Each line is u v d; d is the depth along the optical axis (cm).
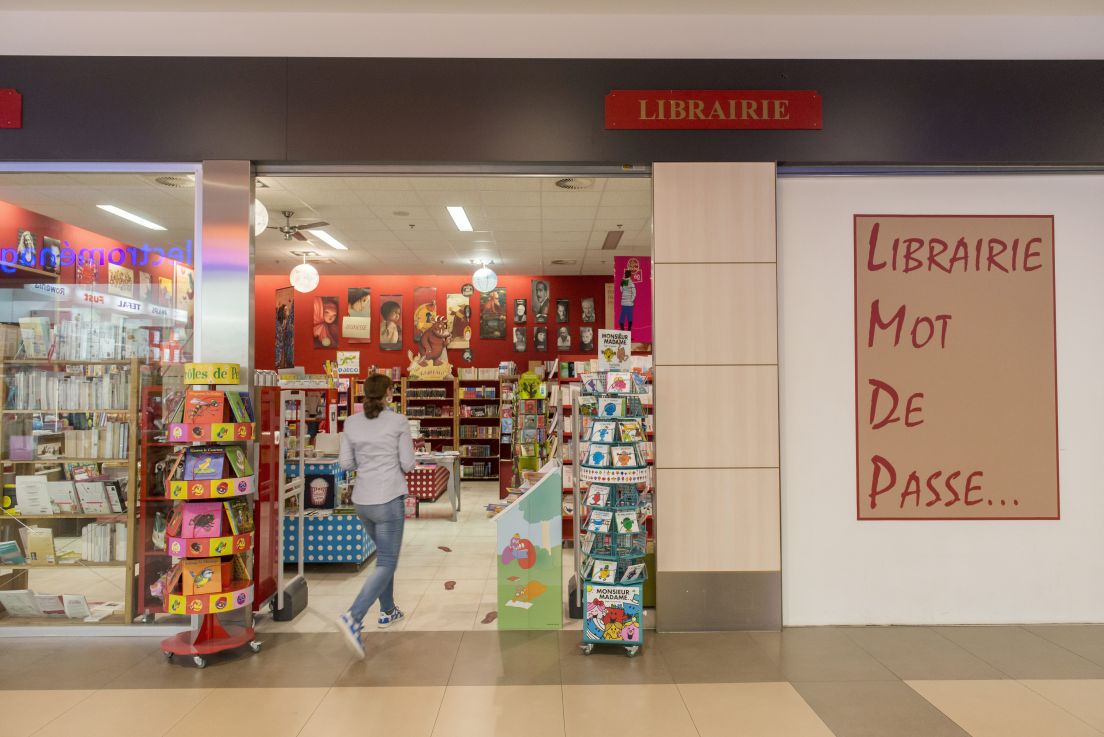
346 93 446
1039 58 455
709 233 447
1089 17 455
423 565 628
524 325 1355
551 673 372
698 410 445
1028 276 464
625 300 617
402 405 1323
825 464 457
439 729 308
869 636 432
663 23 450
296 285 909
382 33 448
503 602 445
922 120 450
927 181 465
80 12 443
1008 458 459
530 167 460
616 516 399
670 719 317
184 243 456
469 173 461
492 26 448
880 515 457
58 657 399
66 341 455
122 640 429
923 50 452
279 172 460
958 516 457
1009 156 451
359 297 1357
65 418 449
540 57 449
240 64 445
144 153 441
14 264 459
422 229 960
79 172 453
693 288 447
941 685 356
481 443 1368
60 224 464
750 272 448
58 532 445
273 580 469
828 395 458
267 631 445
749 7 443
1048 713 323
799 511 456
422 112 446
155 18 445
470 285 1361
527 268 1271
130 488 443
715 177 449
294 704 334
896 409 459
